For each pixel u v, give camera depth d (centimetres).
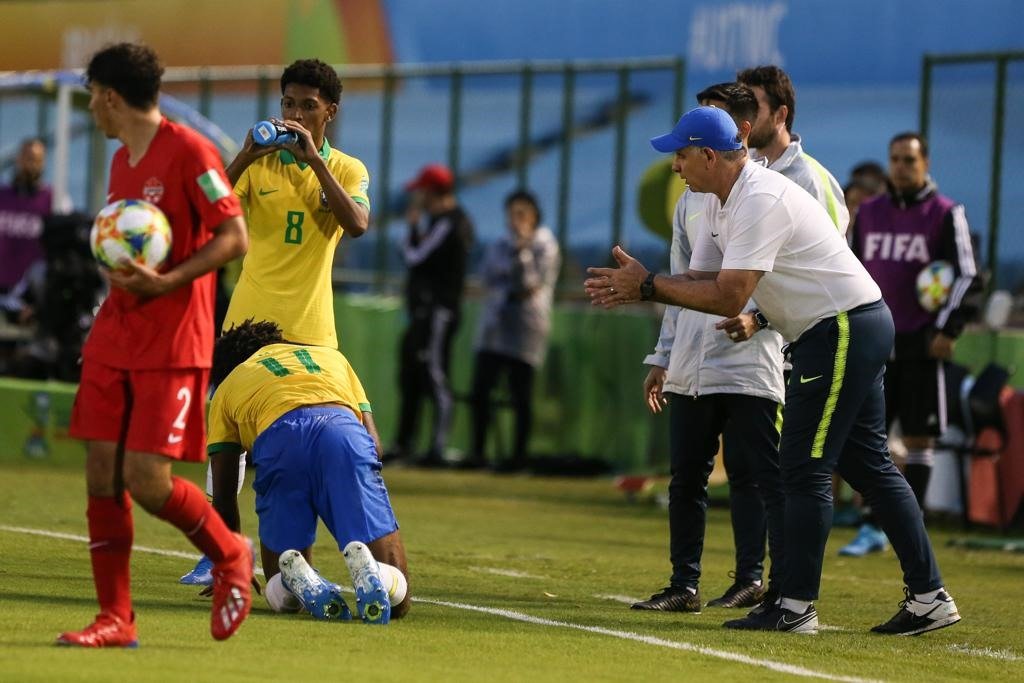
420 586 2598
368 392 5944
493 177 6462
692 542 2467
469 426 5791
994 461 4294
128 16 7625
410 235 5519
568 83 5900
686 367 2456
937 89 5397
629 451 5541
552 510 4322
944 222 3544
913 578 2308
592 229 6072
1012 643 2298
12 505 3566
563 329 5691
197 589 2372
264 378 2200
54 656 1675
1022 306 5078
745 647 2088
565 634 2111
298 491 2147
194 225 1778
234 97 6531
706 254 2358
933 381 3562
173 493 1753
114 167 1797
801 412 2231
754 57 6844
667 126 5769
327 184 2356
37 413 4809
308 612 2159
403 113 6575
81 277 4912
